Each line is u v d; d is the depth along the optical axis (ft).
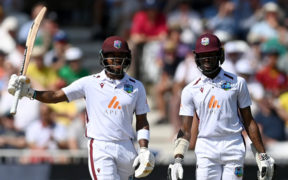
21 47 132.16
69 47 138.62
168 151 124.88
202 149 74.08
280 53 140.36
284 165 106.01
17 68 129.59
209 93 73.10
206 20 154.10
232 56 126.00
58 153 110.32
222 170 74.38
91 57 169.07
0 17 148.97
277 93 131.75
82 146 118.62
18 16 158.61
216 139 73.72
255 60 140.77
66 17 195.11
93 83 74.90
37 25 76.89
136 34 146.82
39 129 114.93
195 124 75.97
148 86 151.64
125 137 75.00
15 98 71.56
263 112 123.95
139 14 146.61
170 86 140.36
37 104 119.03
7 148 114.83
